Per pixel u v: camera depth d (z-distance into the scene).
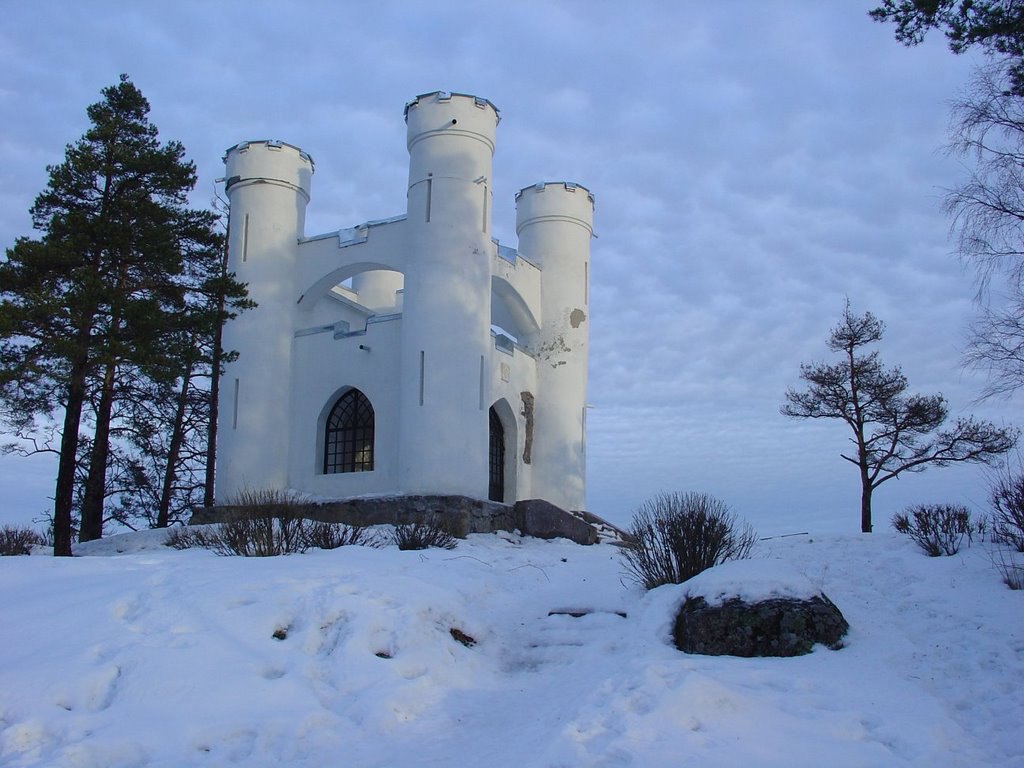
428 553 15.33
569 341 30.94
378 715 7.99
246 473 26.41
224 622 9.59
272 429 26.75
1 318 18.61
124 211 21.88
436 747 7.48
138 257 21.86
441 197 25.27
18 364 20.05
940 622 9.99
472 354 24.84
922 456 27.80
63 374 19.95
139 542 21.83
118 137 23.28
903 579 11.80
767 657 9.32
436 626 10.28
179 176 23.12
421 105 25.91
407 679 8.80
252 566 11.85
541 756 6.72
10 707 7.60
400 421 24.69
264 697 8.15
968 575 11.45
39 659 8.45
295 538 15.19
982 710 7.76
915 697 7.89
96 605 9.88
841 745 6.88
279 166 28.05
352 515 22.88
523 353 30.02
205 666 8.54
